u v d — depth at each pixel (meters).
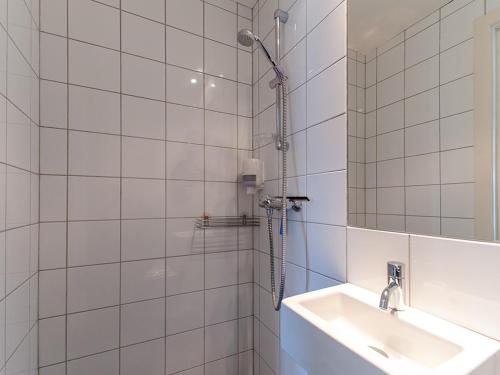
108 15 1.13
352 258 0.82
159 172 1.23
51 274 1.01
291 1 1.12
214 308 1.36
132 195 1.17
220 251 1.38
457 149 0.60
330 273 0.90
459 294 0.56
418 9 0.68
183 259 1.28
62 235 1.04
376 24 0.78
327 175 0.92
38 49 0.98
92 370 1.08
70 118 1.05
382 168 0.76
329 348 0.51
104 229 1.11
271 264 1.15
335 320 0.74
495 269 0.51
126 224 1.16
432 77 0.65
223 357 1.38
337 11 0.88
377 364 0.41
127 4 1.17
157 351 1.21
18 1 0.79
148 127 1.21
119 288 1.14
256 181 1.30
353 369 0.45
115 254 1.13
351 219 0.83
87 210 1.08
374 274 0.75
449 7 0.62
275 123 1.25
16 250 0.77
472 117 0.57
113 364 1.12
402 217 0.70
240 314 1.42
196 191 1.32
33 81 0.93
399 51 0.72
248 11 1.46
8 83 0.71
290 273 1.13
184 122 1.29
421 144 0.67
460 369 0.41
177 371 1.26
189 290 1.29
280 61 1.19
